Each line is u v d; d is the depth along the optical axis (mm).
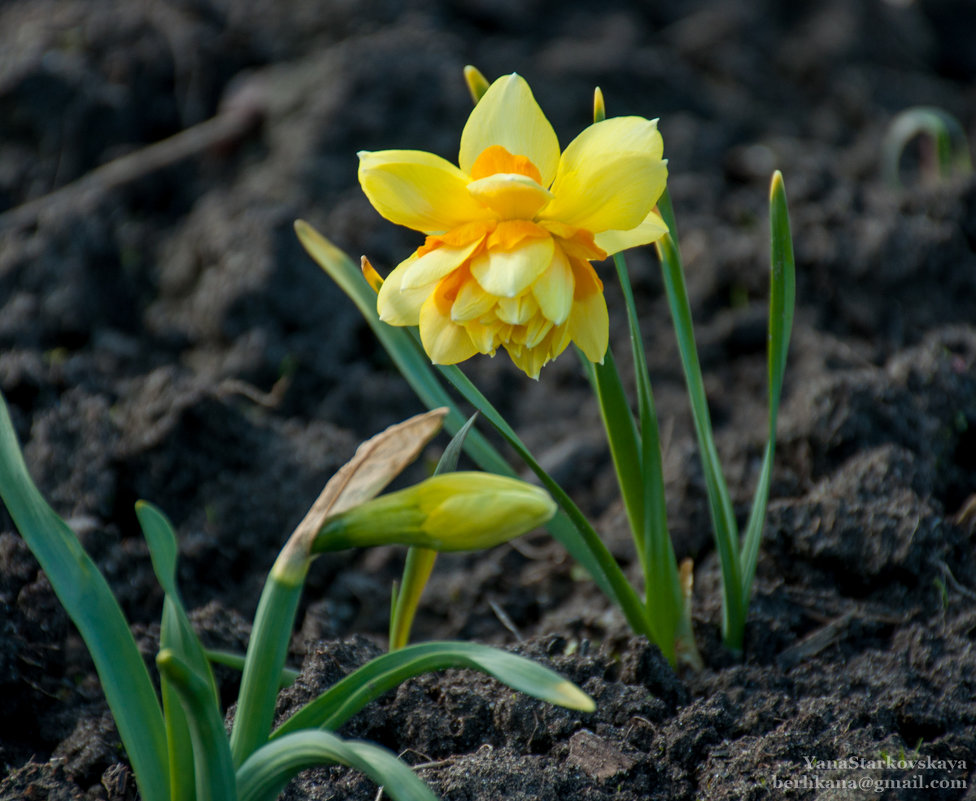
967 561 1104
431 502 923
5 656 1047
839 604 1105
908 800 983
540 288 937
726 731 1030
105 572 1119
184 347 1484
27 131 1755
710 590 1126
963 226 1516
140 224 1656
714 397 1436
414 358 1115
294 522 1170
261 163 1750
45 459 1164
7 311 1452
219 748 915
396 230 1627
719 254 1570
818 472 1167
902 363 1227
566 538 1094
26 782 1012
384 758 911
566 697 907
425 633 1159
